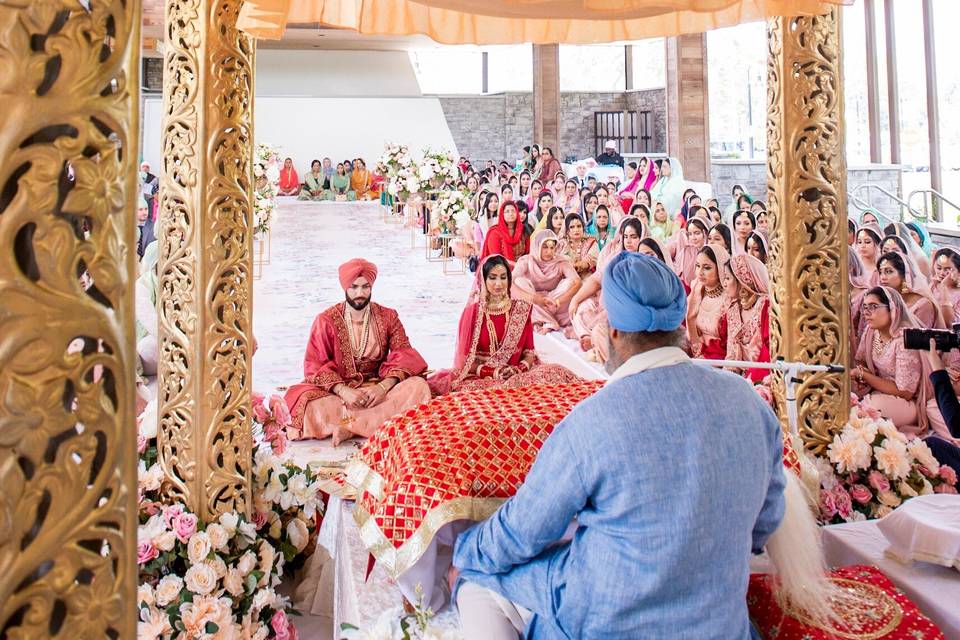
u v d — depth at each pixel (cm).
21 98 54
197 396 193
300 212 1277
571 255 645
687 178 1221
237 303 198
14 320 54
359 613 170
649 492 116
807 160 230
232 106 192
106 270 60
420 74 1639
